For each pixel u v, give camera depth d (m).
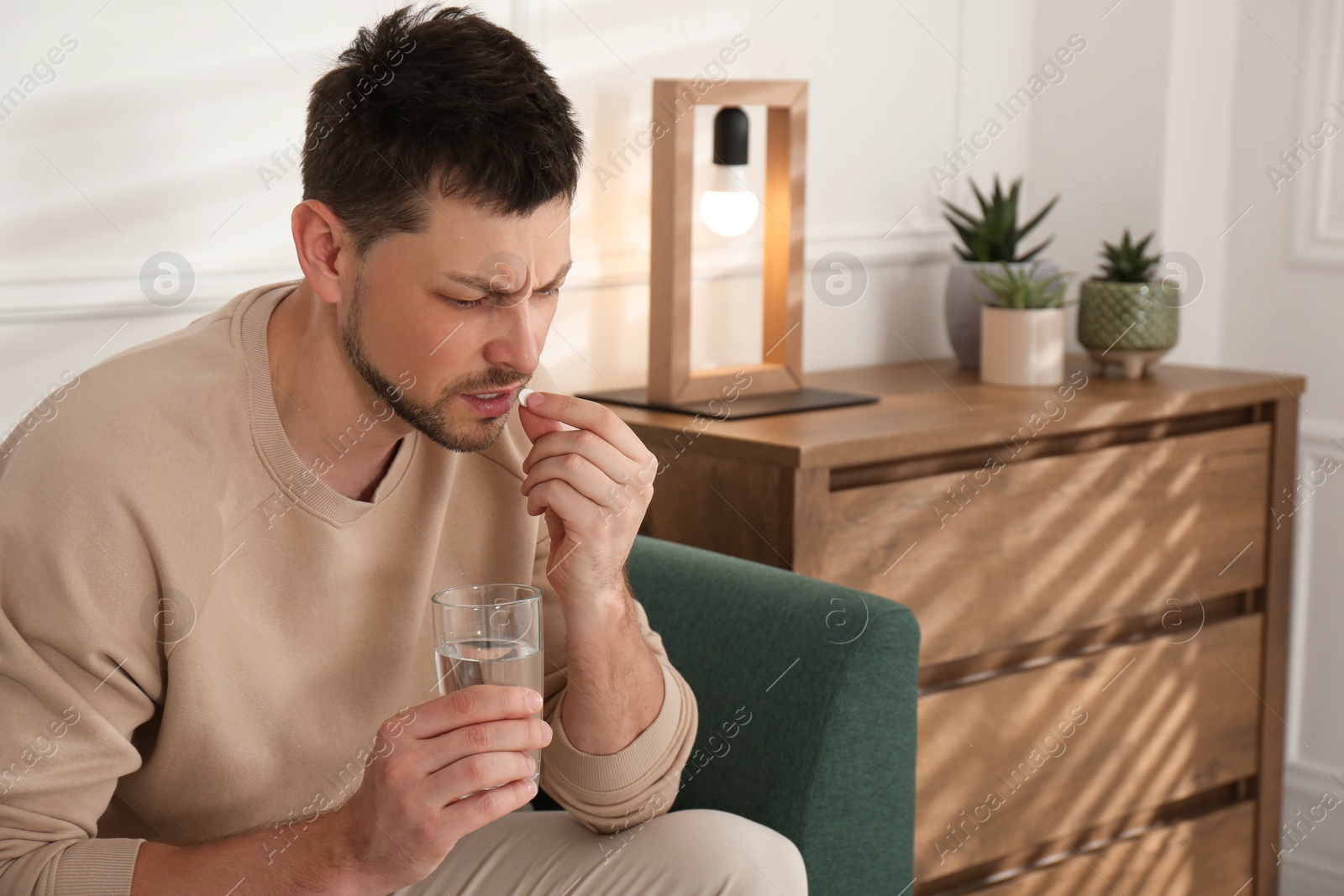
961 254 1.99
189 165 1.40
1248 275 2.16
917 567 1.52
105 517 0.85
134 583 0.87
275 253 1.48
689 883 0.96
